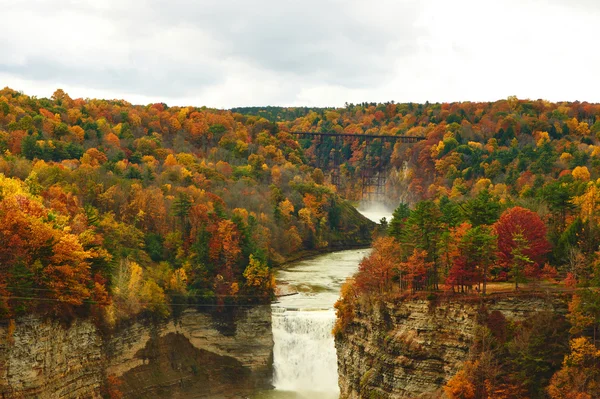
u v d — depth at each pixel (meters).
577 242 148.00
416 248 147.62
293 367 181.50
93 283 153.75
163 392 166.12
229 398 173.00
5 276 138.62
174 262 192.12
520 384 124.62
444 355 136.00
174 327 176.38
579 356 122.56
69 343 146.00
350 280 165.75
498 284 142.38
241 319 185.00
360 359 150.25
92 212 181.38
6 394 134.25
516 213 149.38
